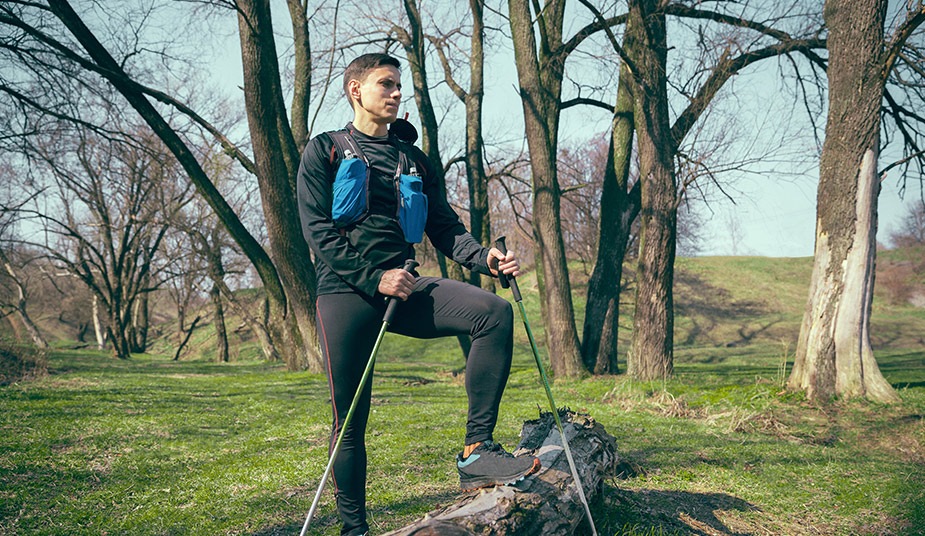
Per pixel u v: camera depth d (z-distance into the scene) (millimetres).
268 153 13078
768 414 7898
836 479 5180
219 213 14094
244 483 4793
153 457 5645
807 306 8828
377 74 2562
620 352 27125
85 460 5406
